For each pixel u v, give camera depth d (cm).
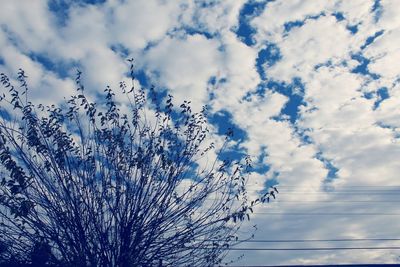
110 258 766
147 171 812
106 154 819
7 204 708
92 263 751
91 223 761
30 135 765
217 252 838
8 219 733
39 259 748
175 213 816
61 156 763
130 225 773
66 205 750
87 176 788
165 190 809
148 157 824
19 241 754
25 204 691
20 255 753
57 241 741
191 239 818
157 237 798
